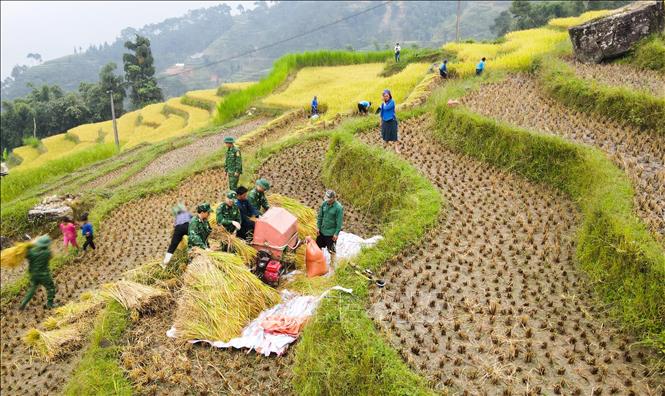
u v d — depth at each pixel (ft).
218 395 22.08
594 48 61.21
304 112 90.94
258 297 26.61
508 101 52.26
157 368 24.04
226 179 60.44
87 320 33.76
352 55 142.72
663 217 25.73
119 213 55.93
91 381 23.91
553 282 23.97
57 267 45.44
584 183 30.94
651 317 19.71
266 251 28.99
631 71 55.47
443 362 19.04
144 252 45.80
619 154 33.94
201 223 29.89
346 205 40.91
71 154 112.68
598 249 23.86
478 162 39.88
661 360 18.33
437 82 73.20
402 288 23.85
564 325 20.84
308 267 29.04
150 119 182.29
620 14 59.77
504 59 72.69
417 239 28.27
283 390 21.77
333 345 19.98
